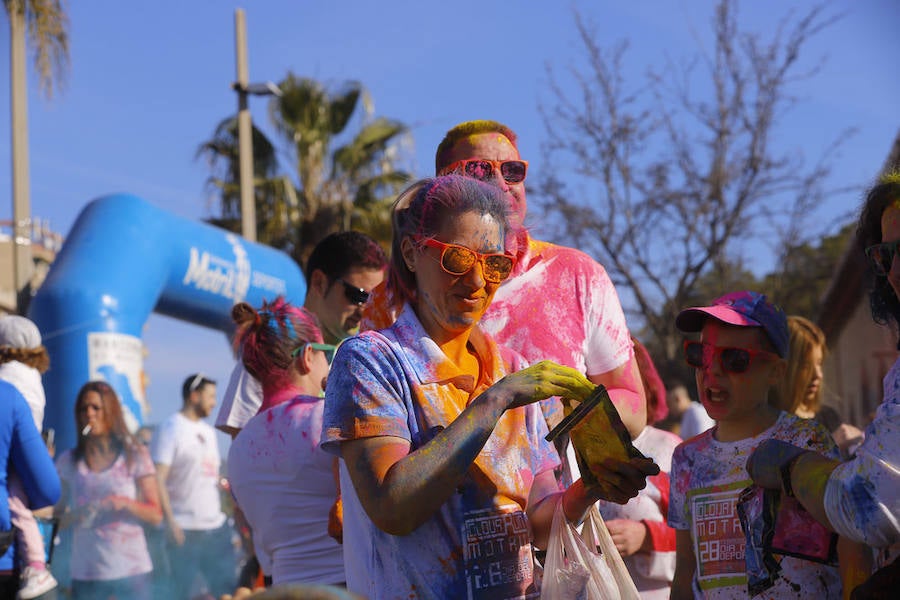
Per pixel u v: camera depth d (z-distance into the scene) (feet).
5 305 55.57
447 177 7.54
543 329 10.00
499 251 7.43
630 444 6.96
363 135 77.20
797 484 7.82
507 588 7.20
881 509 6.95
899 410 7.02
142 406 32.48
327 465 11.10
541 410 7.99
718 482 9.94
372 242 13.71
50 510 19.99
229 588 26.58
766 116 65.00
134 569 22.26
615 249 66.28
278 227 73.31
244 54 56.65
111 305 32.27
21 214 41.42
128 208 35.22
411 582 7.09
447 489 6.70
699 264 65.46
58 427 30.68
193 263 36.83
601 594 7.32
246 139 56.49
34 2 39.99
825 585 8.94
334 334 13.56
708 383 10.08
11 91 41.83
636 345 14.01
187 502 26.43
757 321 9.93
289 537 11.19
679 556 10.39
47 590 15.88
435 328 7.62
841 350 59.88
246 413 13.51
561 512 7.36
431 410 7.26
